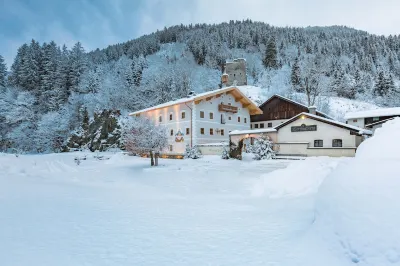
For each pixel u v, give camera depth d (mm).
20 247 4812
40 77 69500
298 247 4891
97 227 6184
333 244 4422
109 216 7207
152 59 119375
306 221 6445
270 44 110438
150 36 154500
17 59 81000
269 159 29234
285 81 79000
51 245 4973
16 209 7520
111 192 11352
